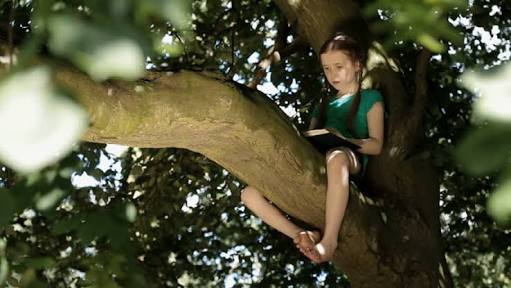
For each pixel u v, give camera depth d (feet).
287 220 17.08
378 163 19.70
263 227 31.07
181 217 28.58
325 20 21.03
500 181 4.04
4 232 11.35
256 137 14.56
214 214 29.25
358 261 18.16
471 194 27.66
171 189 27.48
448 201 28.32
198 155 27.09
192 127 13.20
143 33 4.16
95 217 9.08
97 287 11.03
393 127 19.53
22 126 3.56
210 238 30.73
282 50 23.39
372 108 18.56
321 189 16.35
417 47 24.21
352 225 17.38
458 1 6.33
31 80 3.75
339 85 18.88
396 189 19.63
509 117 3.70
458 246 31.68
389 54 20.68
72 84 10.69
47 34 4.24
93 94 11.08
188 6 4.19
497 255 32.65
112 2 4.05
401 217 19.27
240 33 29.22
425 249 19.13
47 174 9.50
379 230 18.24
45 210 9.43
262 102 14.76
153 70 12.78
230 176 27.84
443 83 26.02
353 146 17.46
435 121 24.20
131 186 26.86
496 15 27.61
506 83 3.76
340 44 18.49
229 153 14.97
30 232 25.64
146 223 27.12
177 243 29.71
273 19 28.99
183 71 13.00
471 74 3.84
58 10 4.62
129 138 12.42
